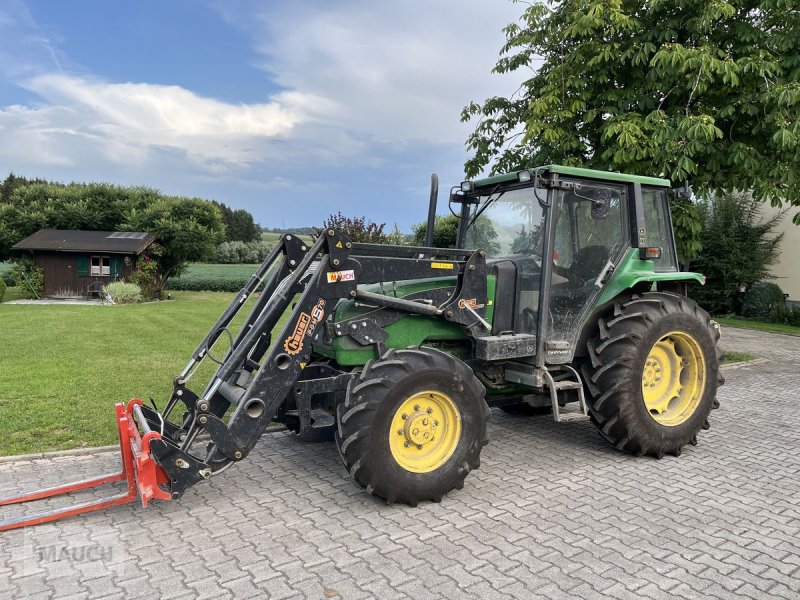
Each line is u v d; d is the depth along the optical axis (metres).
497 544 3.47
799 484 4.45
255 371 4.71
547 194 4.69
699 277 5.44
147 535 3.58
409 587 3.01
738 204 16.56
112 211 24.52
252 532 3.62
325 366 4.74
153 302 20.62
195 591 2.97
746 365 9.69
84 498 4.11
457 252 4.63
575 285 4.91
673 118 7.66
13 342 10.55
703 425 5.25
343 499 4.13
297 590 2.98
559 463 4.89
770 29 8.23
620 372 4.79
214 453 3.83
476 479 4.54
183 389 4.60
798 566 3.24
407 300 4.52
